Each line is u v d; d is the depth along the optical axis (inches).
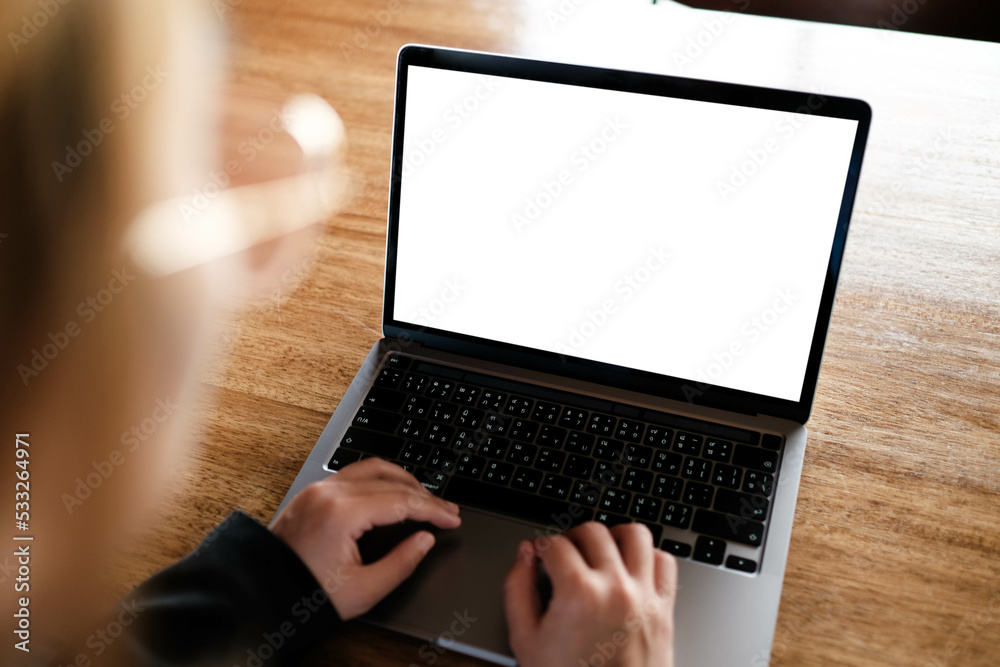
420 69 28.3
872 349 31.5
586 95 27.3
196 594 20.8
